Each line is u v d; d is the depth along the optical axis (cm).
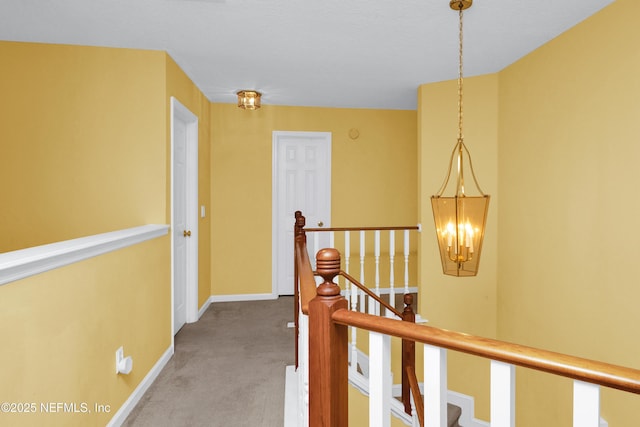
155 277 246
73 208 262
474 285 337
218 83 352
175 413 203
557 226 257
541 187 273
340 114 448
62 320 145
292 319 365
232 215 430
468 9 218
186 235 349
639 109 195
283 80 345
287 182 451
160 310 256
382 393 79
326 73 326
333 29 243
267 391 227
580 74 234
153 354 243
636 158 197
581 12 222
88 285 164
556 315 259
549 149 264
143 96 268
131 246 210
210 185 423
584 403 59
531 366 61
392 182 459
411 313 277
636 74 196
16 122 257
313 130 443
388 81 348
